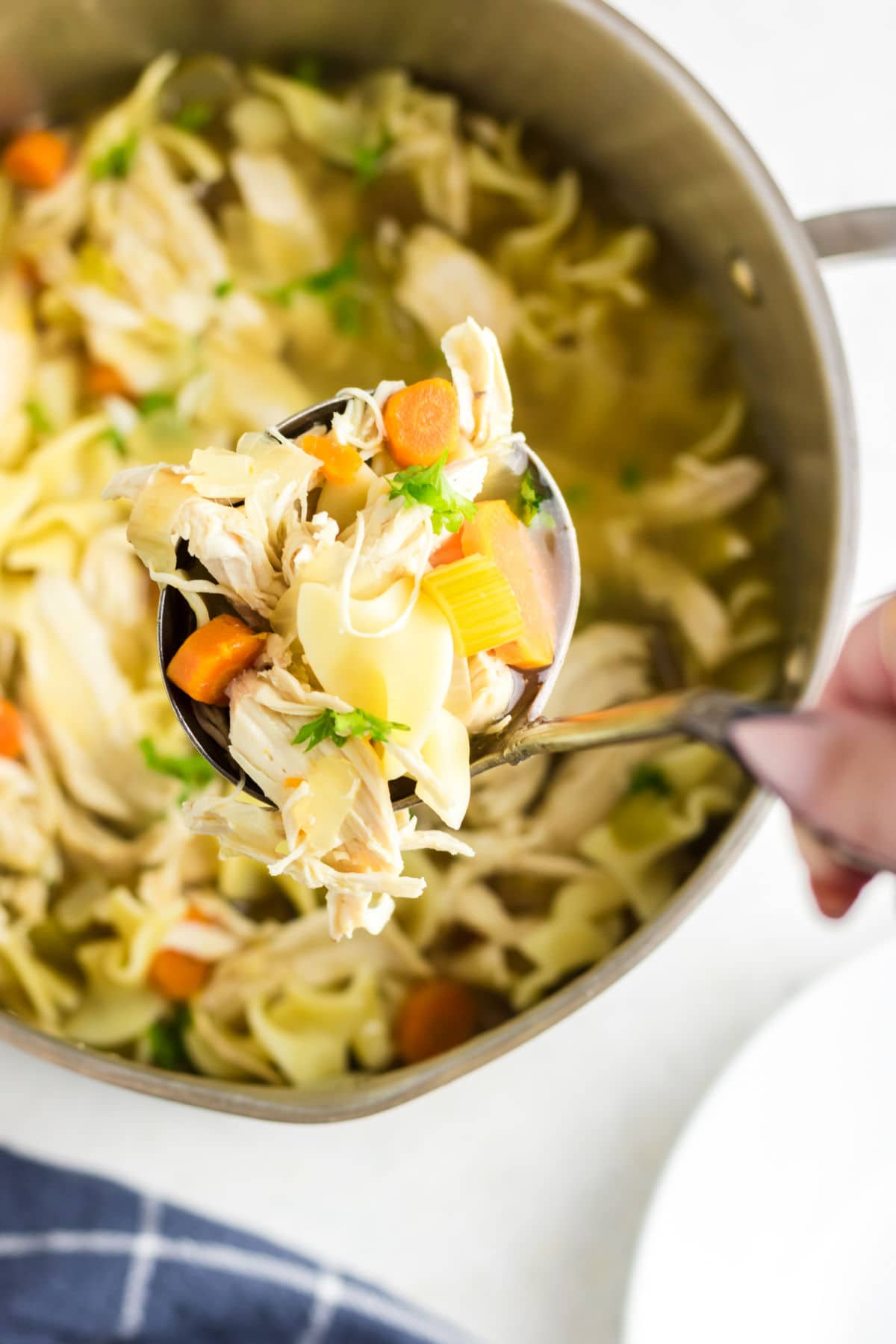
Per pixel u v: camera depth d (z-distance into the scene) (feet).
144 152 2.35
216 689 1.73
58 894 2.30
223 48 2.33
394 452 1.77
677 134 2.17
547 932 2.30
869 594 2.38
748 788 2.32
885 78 2.37
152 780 2.30
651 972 2.31
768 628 2.35
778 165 2.38
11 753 2.29
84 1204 2.22
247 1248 2.22
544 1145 2.29
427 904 2.30
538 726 1.73
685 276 2.38
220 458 1.72
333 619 1.68
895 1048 2.24
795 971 2.31
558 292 2.39
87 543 2.35
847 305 2.39
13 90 2.31
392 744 1.67
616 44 2.10
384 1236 2.27
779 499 2.36
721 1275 2.22
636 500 2.38
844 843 1.57
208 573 1.77
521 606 1.77
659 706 1.60
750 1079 2.23
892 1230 2.25
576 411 2.39
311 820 1.69
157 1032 2.28
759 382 2.34
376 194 2.38
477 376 1.80
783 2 2.37
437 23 2.23
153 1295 2.21
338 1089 2.08
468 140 2.38
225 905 2.29
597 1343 2.27
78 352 2.35
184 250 2.35
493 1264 2.27
